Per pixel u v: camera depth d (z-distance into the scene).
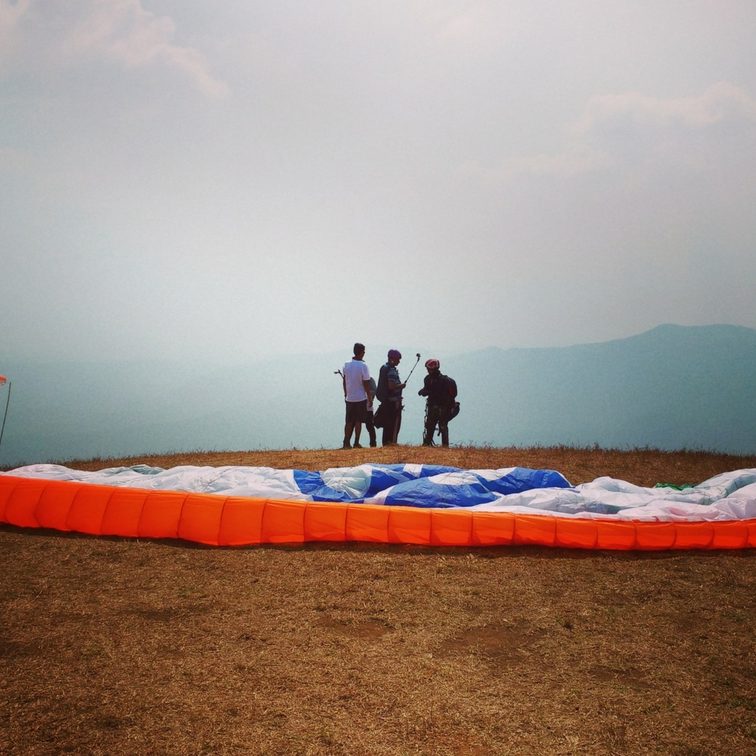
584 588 6.43
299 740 3.71
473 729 3.87
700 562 7.27
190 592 6.13
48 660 4.64
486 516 7.74
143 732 3.75
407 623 5.48
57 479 9.17
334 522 7.75
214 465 13.41
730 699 4.27
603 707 4.15
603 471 12.88
